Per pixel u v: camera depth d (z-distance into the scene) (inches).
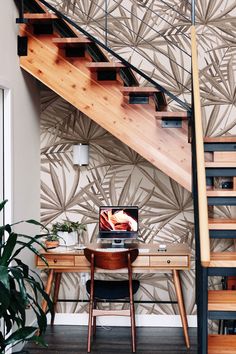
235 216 195.6
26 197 182.4
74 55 167.0
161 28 205.3
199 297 118.1
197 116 125.3
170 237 199.2
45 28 169.3
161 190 199.6
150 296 199.2
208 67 202.1
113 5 207.0
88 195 202.1
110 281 186.7
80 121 202.5
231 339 121.7
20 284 116.4
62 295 201.9
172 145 162.6
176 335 187.0
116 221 188.5
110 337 185.0
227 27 202.4
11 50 164.1
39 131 202.8
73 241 192.1
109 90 165.0
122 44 206.1
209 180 174.7
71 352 168.6
